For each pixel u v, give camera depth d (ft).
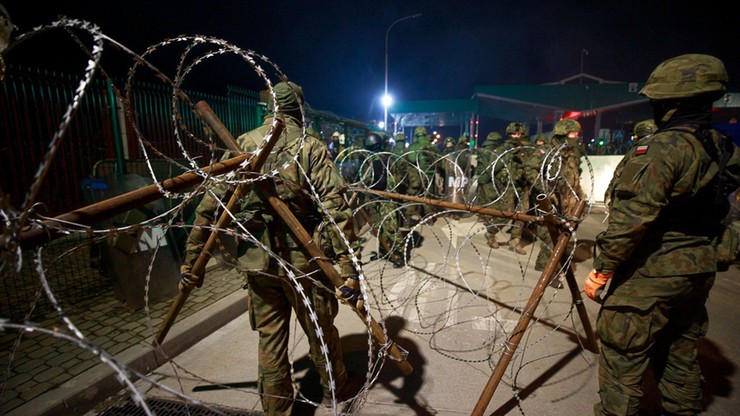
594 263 5.92
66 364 8.50
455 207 9.60
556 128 16.35
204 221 6.35
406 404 7.59
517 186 18.90
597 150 51.70
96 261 13.20
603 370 6.02
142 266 11.35
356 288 5.98
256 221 6.17
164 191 4.25
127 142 17.40
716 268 5.55
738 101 49.55
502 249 19.60
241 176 5.53
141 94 17.28
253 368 8.91
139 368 8.59
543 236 15.72
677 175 5.10
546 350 9.62
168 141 18.45
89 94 17.10
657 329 5.60
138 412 7.45
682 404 6.43
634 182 5.23
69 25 2.89
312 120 23.70
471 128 71.26
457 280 14.78
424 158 22.27
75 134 17.22
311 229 6.51
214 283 13.66
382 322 5.78
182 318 10.58
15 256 2.45
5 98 15.06
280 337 6.56
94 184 12.65
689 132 5.20
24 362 8.60
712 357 9.23
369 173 17.89
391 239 16.53
